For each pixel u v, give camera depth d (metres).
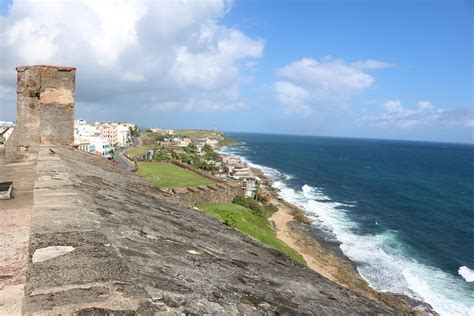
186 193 56.81
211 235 6.79
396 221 68.31
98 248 3.74
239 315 3.39
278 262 6.51
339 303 5.22
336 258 47.19
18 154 12.80
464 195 99.62
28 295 2.74
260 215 63.66
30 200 7.47
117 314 2.64
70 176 7.54
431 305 34.66
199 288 3.60
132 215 5.88
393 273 42.56
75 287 2.90
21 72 12.94
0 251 4.61
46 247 3.60
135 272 3.37
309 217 69.50
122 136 159.00
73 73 13.45
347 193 97.31
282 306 4.08
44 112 13.07
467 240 57.38
